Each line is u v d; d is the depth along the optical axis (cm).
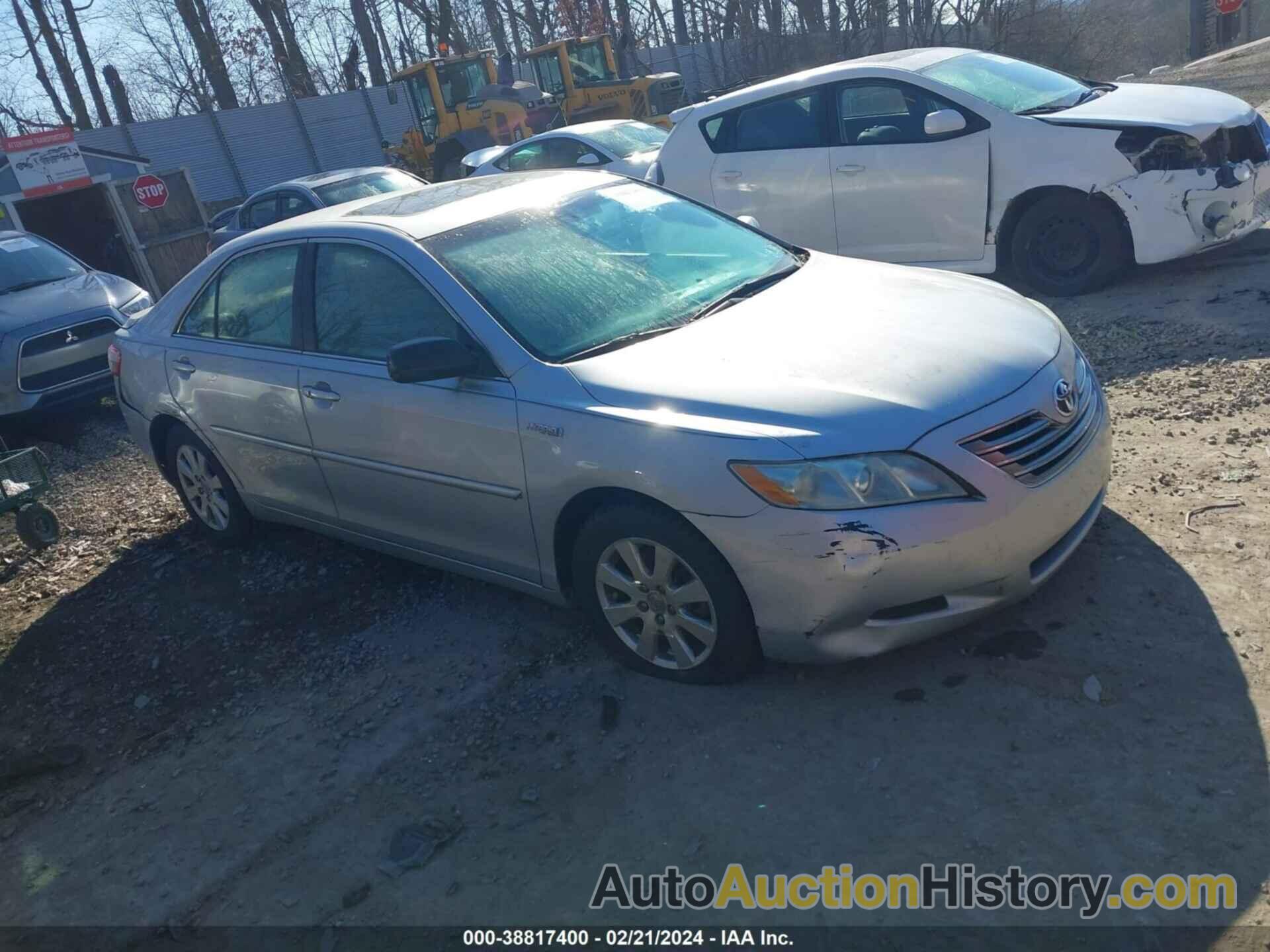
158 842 348
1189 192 674
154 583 545
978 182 741
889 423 320
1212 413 505
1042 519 334
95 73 3678
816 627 327
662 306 414
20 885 342
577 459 356
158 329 552
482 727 371
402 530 446
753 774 321
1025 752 308
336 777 361
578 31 3453
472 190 491
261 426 487
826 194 802
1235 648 333
